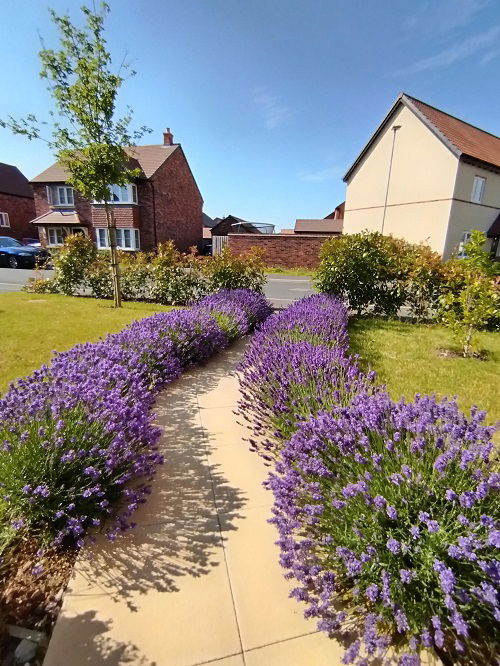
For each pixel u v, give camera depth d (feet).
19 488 6.09
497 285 18.45
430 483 5.48
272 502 7.61
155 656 4.73
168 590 5.64
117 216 67.82
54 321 22.25
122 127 23.36
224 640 4.95
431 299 24.84
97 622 5.12
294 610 5.38
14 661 4.60
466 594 4.26
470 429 6.19
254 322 23.41
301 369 10.82
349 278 26.63
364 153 66.13
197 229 92.48
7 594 5.47
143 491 7.41
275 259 66.69
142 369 11.96
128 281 31.53
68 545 6.39
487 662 4.49
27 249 60.90
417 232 59.93
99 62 21.68
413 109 57.36
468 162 54.44
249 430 10.49
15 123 21.02
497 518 5.03
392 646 4.71
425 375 14.65
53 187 72.18
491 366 15.85
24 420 7.04
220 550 6.40
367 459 6.13
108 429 7.24
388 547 4.75
